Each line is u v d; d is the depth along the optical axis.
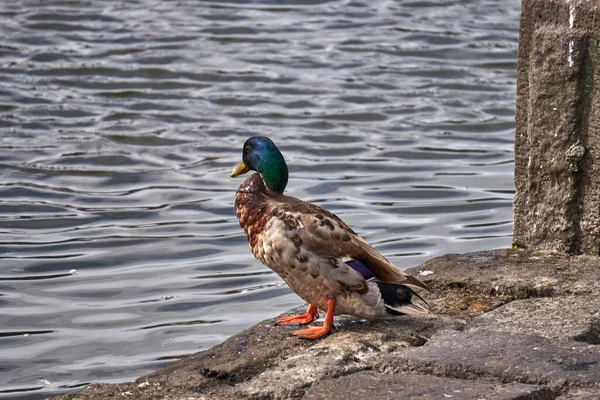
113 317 10.79
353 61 24.48
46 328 10.47
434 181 16.50
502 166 17.39
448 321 7.29
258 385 6.13
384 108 21.27
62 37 25.92
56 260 12.80
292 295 11.45
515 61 24.70
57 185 16.27
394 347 6.72
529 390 5.73
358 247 6.97
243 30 26.97
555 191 8.98
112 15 28.03
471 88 22.72
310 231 6.94
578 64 8.61
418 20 28.06
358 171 17.19
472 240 13.57
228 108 21.17
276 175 7.64
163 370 6.76
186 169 17.31
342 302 7.02
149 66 23.88
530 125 9.05
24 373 9.28
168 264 12.68
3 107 20.66
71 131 19.30
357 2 29.81
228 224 14.39
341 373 6.26
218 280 12.01
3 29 26.30
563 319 7.03
